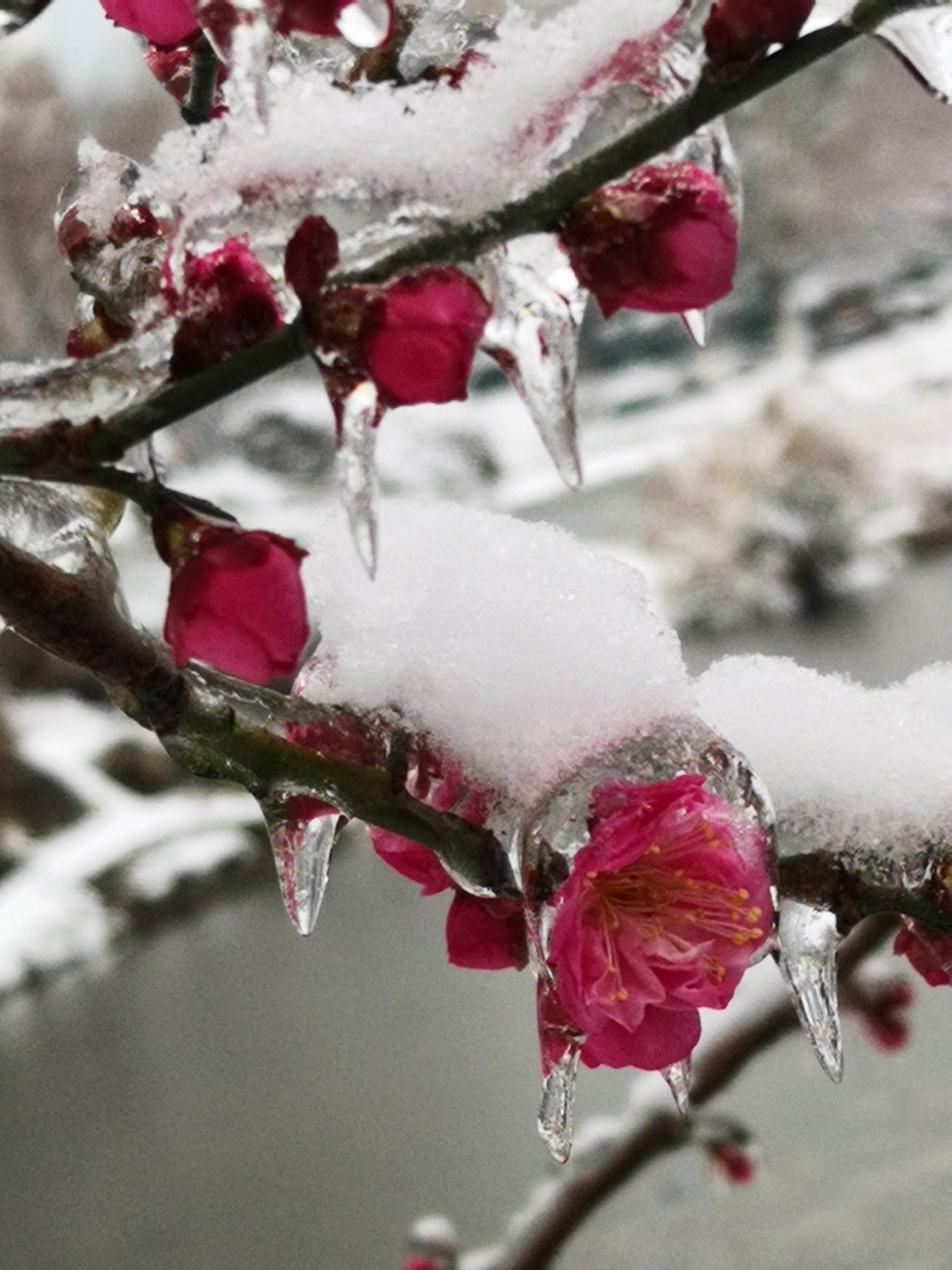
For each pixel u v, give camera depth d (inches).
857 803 13.0
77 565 12.2
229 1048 85.5
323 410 201.3
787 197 303.6
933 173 305.7
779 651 149.4
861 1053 63.6
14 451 11.8
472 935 12.8
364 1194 64.1
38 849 128.2
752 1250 51.8
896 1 11.1
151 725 12.4
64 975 113.3
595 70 11.5
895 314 288.7
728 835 12.1
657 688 12.6
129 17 12.3
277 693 12.6
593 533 197.3
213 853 129.3
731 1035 24.7
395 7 11.9
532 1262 26.0
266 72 11.4
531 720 12.5
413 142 11.4
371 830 13.1
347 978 93.0
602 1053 12.2
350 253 11.5
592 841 11.9
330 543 13.3
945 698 13.6
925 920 13.0
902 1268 48.1
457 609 12.8
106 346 12.2
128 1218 67.0
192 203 11.5
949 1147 54.5
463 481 223.6
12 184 133.6
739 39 11.2
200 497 12.2
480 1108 69.7
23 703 147.7
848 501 170.9
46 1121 80.4
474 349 11.4
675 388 293.7
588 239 11.6
